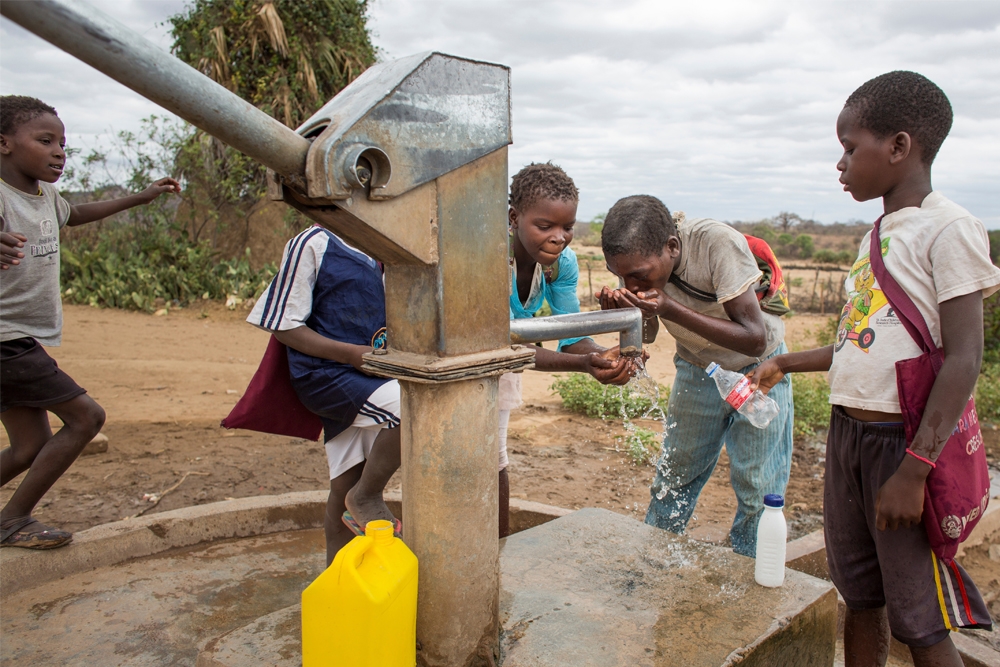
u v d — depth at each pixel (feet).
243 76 40.27
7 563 9.20
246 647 6.24
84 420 9.62
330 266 8.27
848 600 7.54
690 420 10.01
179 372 23.21
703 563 8.02
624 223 8.27
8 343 9.09
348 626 5.14
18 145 9.23
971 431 6.57
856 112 6.83
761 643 6.55
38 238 9.48
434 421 5.45
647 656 6.29
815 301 52.95
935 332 6.48
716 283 8.77
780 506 7.48
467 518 5.66
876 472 6.85
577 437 18.69
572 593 7.36
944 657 6.68
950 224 6.33
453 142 5.04
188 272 36.81
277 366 8.62
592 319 6.47
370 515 7.77
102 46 3.60
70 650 7.96
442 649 5.78
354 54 42.22
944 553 6.50
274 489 13.32
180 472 13.89
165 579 9.68
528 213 8.40
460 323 5.38
